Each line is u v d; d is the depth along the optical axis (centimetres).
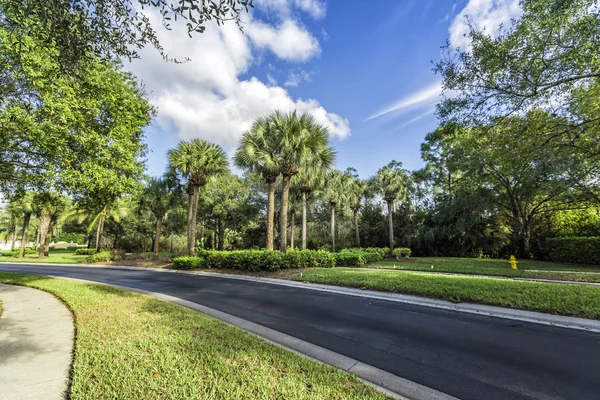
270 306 672
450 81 957
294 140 1412
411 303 682
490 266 1459
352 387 292
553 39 799
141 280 1152
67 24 325
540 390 296
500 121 985
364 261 1545
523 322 518
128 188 968
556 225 1903
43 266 1944
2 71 611
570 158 1146
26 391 288
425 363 362
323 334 475
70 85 646
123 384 292
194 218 1845
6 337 446
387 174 2347
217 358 356
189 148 1759
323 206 3102
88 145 788
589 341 421
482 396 287
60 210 2688
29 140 727
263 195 2978
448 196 2314
